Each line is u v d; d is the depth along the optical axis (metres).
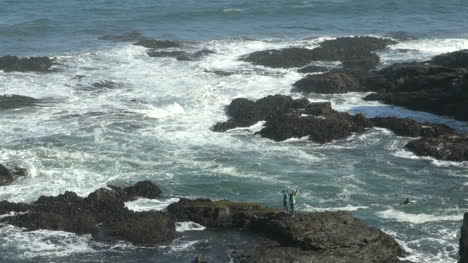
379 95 65.38
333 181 47.50
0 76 70.69
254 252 37.00
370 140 55.28
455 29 100.38
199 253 37.75
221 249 38.06
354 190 46.12
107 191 43.47
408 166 50.31
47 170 48.34
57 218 40.56
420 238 39.31
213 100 64.75
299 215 39.19
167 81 70.94
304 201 44.28
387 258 36.16
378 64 77.44
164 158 51.38
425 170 49.62
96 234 39.66
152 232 39.41
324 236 36.84
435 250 37.97
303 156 52.25
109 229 40.12
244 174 48.69
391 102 64.31
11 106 61.78
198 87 68.75
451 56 71.12
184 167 49.78
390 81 67.31
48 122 58.38
